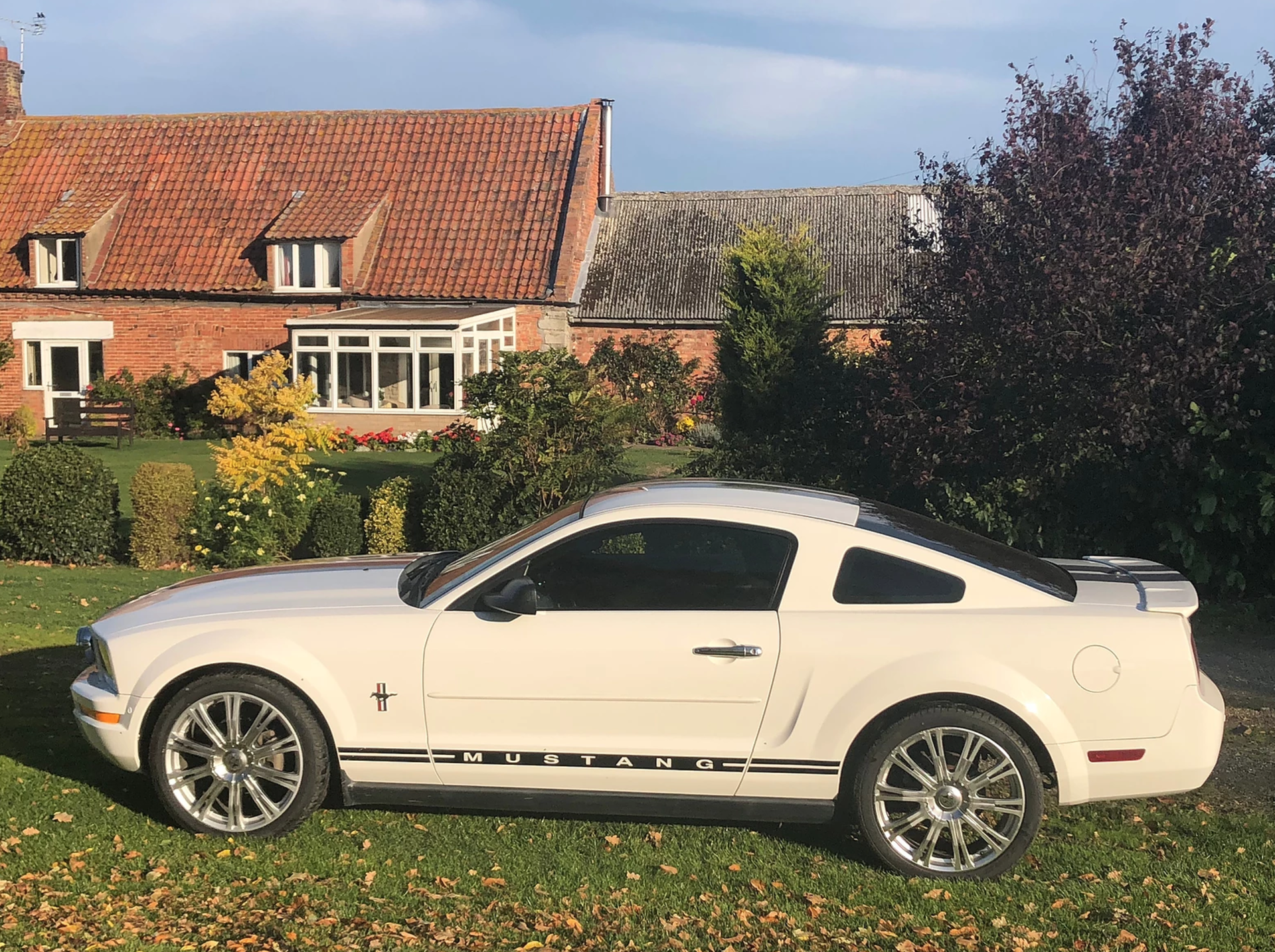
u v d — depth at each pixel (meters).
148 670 4.63
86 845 4.51
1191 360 8.45
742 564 4.60
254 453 11.19
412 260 26.95
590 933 3.93
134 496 11.35
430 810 5.00
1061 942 3.94
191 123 30.31
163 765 4.62
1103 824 5.01
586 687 4.49
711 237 32.38
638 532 4.66
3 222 28.58
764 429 14.20
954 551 4.69
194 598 5.00
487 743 4.55
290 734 4.59
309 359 24.89
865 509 5.07
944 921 4.07
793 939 3.92
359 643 4.59
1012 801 4.36
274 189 28.62
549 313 26.39
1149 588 4.68
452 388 24.33
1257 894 4.30
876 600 4.51
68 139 30.27
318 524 11.01
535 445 10.23
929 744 4.41
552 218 27.53
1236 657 7.93
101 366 27.70
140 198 28.73
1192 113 8.94
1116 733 4.34
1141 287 8.48
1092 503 9.66
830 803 4.47
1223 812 5.20
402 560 5.68
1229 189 9.03
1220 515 9.26
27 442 21.69
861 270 30.52
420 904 4.10
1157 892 4.31
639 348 28.81
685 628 4.49
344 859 4.45
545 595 4.65
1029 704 4.31
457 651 4.54
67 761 5.51
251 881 4.24
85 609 9.09
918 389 10.02
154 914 3.96
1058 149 9.25
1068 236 8.77
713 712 4.46
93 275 27.36
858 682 4.39
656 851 4.64
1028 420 9.66
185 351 27.22
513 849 4.62
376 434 24.05
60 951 3.69
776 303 15.55
